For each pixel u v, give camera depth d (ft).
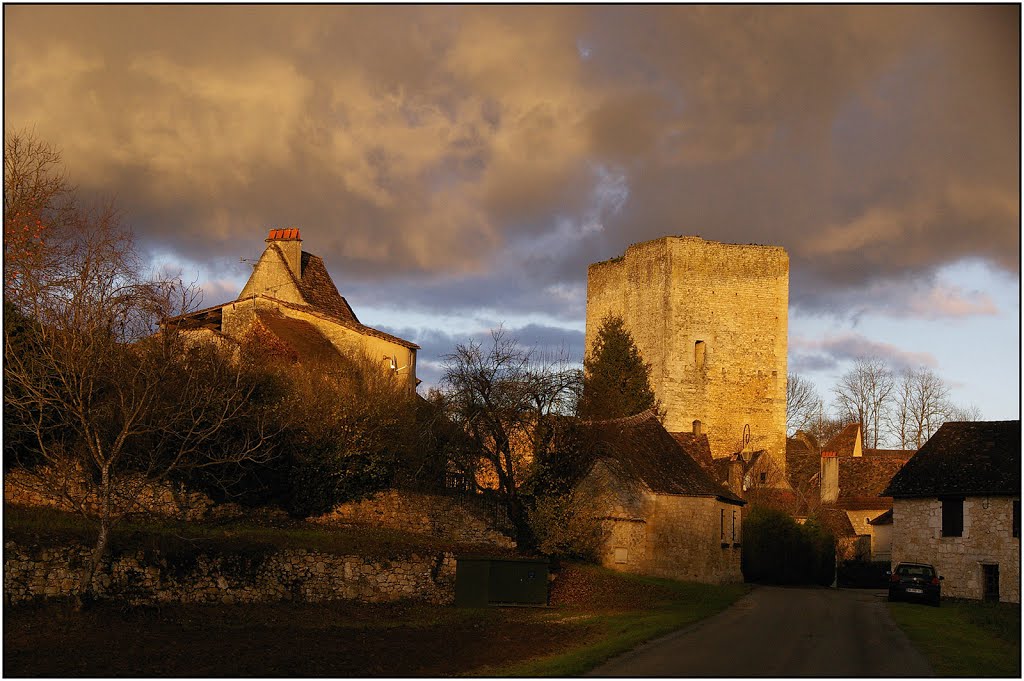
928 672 67.21
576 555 131.95
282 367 120.26
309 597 99.60
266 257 153.79
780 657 71.97
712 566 139.64
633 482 135.95
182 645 78.74
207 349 111.75
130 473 99.40
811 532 178.19
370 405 123.34
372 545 107.14
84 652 74.18
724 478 192.54
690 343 220.43
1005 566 132.87
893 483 147.95
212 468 107.55
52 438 94.99
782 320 225.15
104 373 93.50
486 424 123.75
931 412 287.69
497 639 86.69
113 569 87.76
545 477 125.18
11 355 92.12
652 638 81.87
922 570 123.03
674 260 220.84
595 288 240.32
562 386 127.44
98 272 97.55
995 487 134.92
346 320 151.74
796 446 278.26
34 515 92.84
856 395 298.97
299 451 115.24
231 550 95.86
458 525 127.24
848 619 98.58
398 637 86.63
